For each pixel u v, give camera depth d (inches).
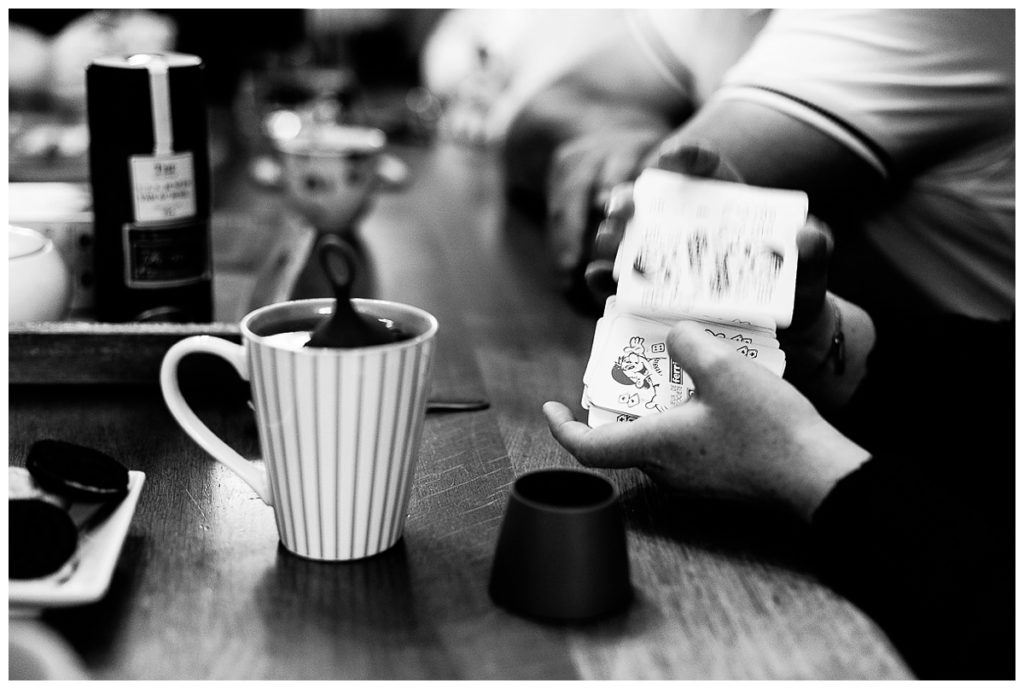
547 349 44.9
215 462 32.4
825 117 48.3
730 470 27.5
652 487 31.6
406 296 52.2
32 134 70.5
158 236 39.9
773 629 24.2
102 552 24.5
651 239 31.8
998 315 52.1
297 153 62.2
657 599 25.3
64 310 39.4
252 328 25.7
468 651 23.0
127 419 35.6
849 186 49.4
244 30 112.0
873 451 35.1
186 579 25.5
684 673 22.4
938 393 36.6
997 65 48.2
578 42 76.6
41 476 26.0
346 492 25.4
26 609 23.3
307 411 24.3
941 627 24.2
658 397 30.7
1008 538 26.0
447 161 90.8
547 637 23.5
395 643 23.2
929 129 48.9
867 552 25.3
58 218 43.6
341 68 101.3
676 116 70.8
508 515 24.5
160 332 37.2
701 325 30.8
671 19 68.4
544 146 71.9
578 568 23.9
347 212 63.4
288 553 26.9
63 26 102.5
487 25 97.5
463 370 41.6
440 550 27.3
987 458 34.4
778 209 32.5
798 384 37.4
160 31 81.9
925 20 47.9
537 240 65.9
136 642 23.0
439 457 33.2
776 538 28.6
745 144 48.6
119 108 38.4
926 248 52.7
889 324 39.1
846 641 23.8
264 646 23.0
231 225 55.7
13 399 37.0
